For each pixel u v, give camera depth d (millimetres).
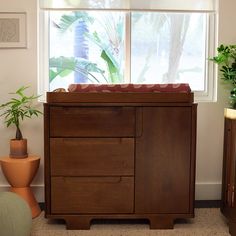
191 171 2055
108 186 2049
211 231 2047
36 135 2559
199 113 2598
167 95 2023
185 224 2158
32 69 2518
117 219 2225
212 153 2627
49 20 2625
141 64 2678
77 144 2027
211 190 2633
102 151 2033
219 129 2611
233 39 2562
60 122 2014
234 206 1957
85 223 2061
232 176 2039
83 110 2014
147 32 2656
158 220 2074
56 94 2006
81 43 2658
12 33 2480
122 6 2559
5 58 2500
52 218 2074
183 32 2674
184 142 2043
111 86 2074
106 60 2672
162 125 2029
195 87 2695
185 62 2697
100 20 2646
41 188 2566
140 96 2018
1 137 2551
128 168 2043
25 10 2477
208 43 2660
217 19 2588
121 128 2025
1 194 1742
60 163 2031
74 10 2555
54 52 2652
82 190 2049
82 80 2678
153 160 2045
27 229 1708
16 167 2182
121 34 2660
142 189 2057
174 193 2064
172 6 2578
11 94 2525
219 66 2566
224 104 2596
